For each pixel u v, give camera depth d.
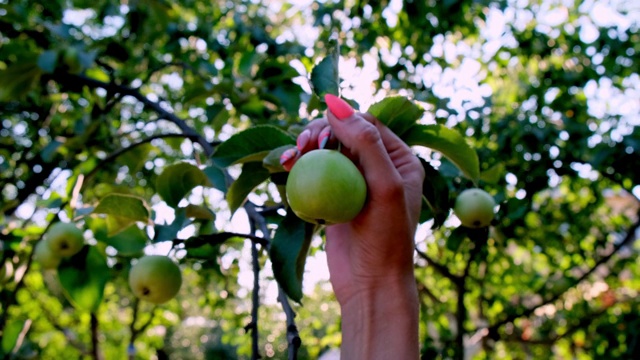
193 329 3.86
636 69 1.22
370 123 0.40
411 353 0.41
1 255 0.88
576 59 1.25
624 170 0.96
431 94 0.91
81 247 0.72
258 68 0.84
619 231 1.35
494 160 1.01
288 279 0.45
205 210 0.59
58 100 1.19
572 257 1.26
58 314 1.73
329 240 0.46
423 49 1.17
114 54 0.99
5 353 0.87
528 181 1.02
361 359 0.41
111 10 1.29
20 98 0.90
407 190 0.41
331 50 0.47
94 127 0.96
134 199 0.57
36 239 0.86
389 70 1.09
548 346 1.49
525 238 1.27
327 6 1.16
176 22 1.20
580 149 1.02
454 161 0.48
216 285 1.40
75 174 0.83
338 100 0.38
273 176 0.45
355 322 0.42
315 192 0.38
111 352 1.92
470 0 1.11
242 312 1.46
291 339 0.48
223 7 1.50
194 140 0.77
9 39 1.09
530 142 1.01
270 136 0.46
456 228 0.75
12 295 0.84
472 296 1.38
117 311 2.02
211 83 0.82
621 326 1.22
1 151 1.26
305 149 0.41
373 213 0.39
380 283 0.42
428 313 1.33
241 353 1.54
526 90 1.31
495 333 1.16
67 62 0.87
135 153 0.98
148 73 0.96
